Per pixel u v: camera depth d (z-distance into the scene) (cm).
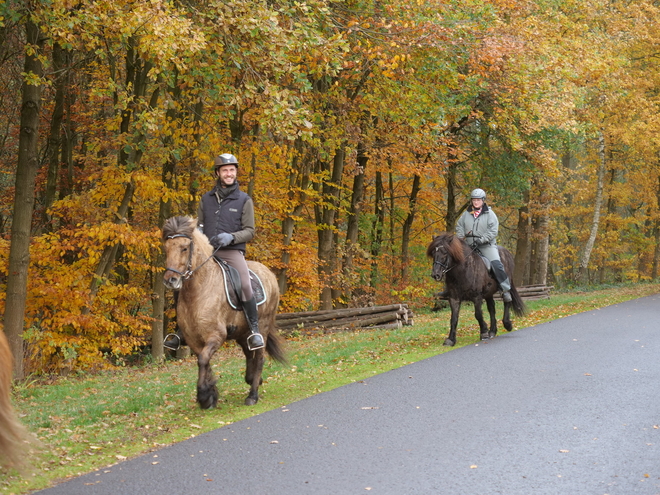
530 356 998
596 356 977
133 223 1850
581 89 2114
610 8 2431
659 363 908
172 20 959
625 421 627
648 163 3306
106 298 1434
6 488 483
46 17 989
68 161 1736
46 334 1260
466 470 504
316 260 1914
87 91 1691
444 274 1184
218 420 689
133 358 1641
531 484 471
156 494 470
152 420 704
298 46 1095
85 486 489
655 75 2808
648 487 458
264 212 1791
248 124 1625
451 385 815
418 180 2648
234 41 1123
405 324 1656
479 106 2200
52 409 827
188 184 1600
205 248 724
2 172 1898
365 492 465
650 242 3738
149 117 1225
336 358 1117
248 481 493
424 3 1348
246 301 746
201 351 735
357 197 2212
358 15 1348
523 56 1748
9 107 1859
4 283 1438
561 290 2817
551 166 2275
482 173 2497
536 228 2897
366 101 1703
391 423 647
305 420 670
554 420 638
